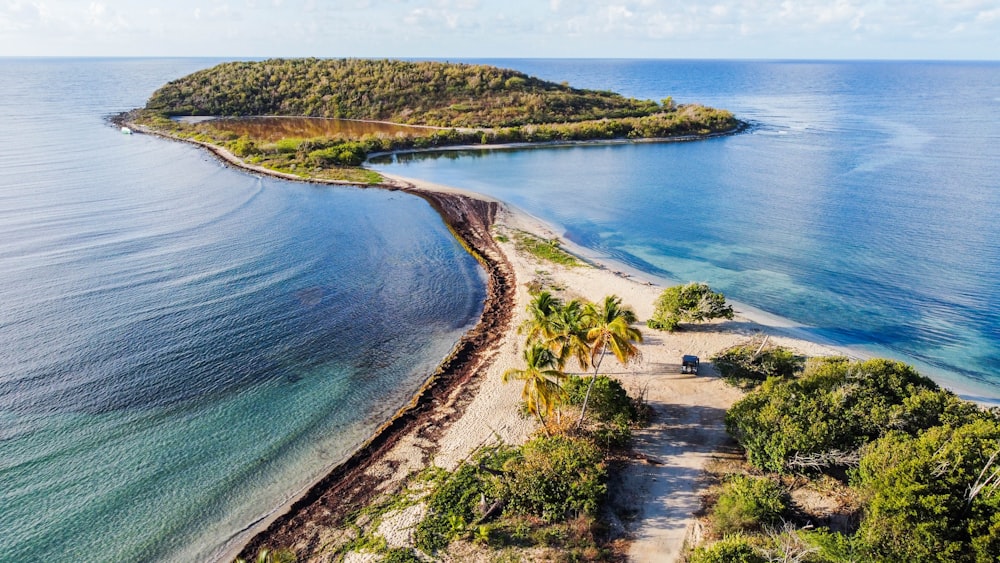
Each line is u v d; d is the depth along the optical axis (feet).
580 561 90.22
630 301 189.26
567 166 422.82
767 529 92.48
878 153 447.83
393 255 237.25
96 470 115.44
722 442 118.83
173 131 535.60
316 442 125.80
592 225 279.08
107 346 159.22
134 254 226.17
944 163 404.98
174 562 96.27
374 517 102.83
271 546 97.71
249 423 131.13
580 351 120.26
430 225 277.64
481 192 339.36
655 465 112.27
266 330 171.83
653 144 517.55
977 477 87.92
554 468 103.76
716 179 372.79
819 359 139.74
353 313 185.06
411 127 590.14
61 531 101.76
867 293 200.44
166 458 119.44
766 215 291.38
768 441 108.37
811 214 291.38
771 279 213.66
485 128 562.25
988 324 178.09
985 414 111.96
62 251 226.17
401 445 122.62
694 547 92.22
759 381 140.77
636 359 152.76
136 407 134.82
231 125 587.68
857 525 95.40
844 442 106.63
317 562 93.71
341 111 648.79
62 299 185.47
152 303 185.16
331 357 159.22
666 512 100.37
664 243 253.44
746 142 515.91
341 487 111.04
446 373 150.41
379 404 139.33
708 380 142.61
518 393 139.23
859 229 266.77
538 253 235.20
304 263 224.33
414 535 97.14
